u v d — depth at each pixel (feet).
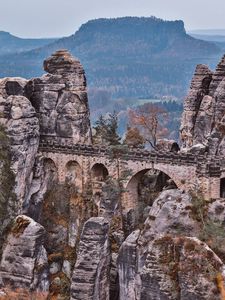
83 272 483.92
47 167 593.42
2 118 566.36
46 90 603.26
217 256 422.41
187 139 620.90
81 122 603.26
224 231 447.83
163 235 449.89
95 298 484.33
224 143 515.91
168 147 609.42
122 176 544.62
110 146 552.00
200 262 416.67
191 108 620.49
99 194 565.53
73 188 576.61
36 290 510.17
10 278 512.63
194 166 500.33
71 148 573.74
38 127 586.04
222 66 591.37
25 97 579.89
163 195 472.03
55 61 610.24
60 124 600.80
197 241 427.33
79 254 489.26
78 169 577.43
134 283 465.88
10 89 603.67
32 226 518.78
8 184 553.23
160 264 434.30
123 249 471.21
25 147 564.71
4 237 532.73
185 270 418.92
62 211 574.97
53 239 566.36
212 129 564.71
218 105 553.64
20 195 561.84
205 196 484.74
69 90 605.31
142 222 539.29
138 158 535.19
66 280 533.96
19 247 514.68
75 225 561.02
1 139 552.82
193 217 455.22
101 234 485.56
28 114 570.05
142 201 556.92
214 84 595.47
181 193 470.39
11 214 548.31
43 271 517.14
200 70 622.54
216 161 488.85
